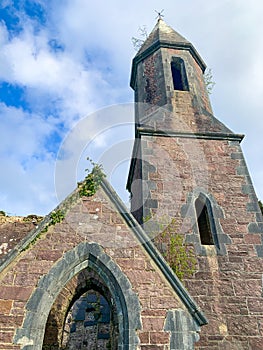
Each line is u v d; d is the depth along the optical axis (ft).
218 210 31.76
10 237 31.81
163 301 20.62
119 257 21.93
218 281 27.45
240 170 35.04
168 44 47.42
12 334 18.84
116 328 22.47
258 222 31.14
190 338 19.56
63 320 27.58
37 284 20.48
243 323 25.48
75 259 21.61
